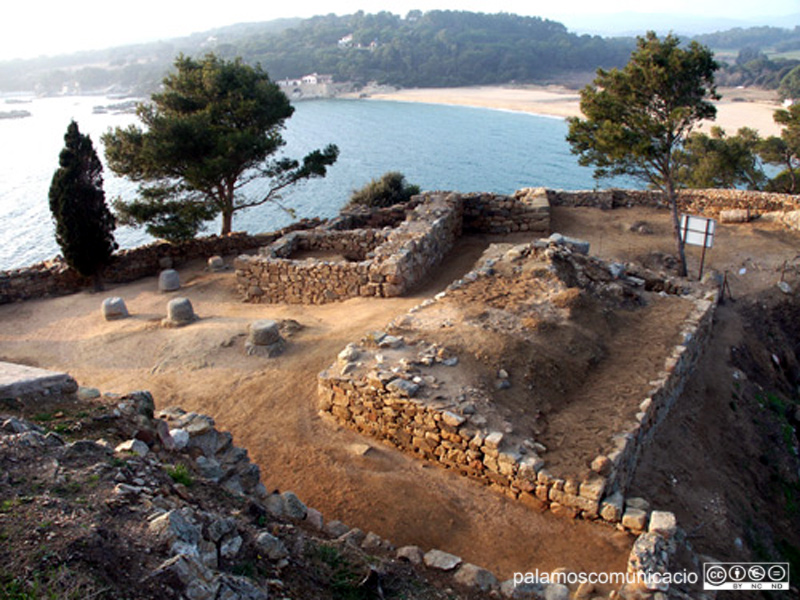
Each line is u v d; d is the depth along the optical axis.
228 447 8.76
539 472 9.05
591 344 12.84
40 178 61.34
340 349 15.11
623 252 23.30
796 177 35.25
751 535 10.62
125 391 14.12
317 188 61.53
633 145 20.28
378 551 7.61
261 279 21.16
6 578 4.11
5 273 23.17
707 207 28.31
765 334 19.19
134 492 5.61
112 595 4.18
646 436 11.10
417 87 167.25
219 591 4.64
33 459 5.85
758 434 14.14
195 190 27.83
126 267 25.53
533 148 80.56
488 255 19.30
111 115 130.12
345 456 10.78
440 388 10.85
